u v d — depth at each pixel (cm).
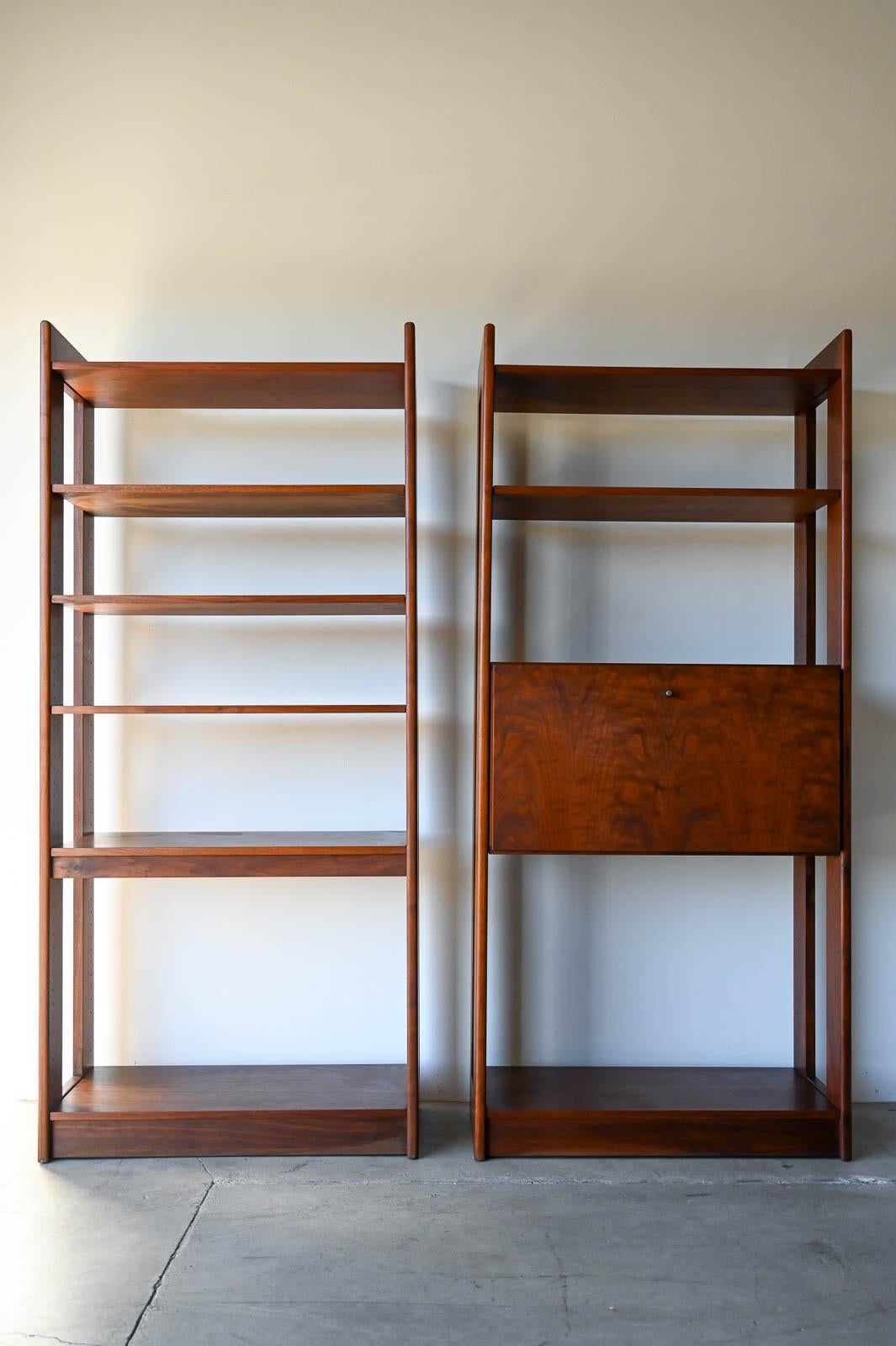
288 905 314
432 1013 314
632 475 318
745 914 317
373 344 320
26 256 318
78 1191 254
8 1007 313
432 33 321
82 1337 196
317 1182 259
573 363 321
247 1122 274
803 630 311
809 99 319
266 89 320
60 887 278
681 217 322
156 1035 314
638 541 318
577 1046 315
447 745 315
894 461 320
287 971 314
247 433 318
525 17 321
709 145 322
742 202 319
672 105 322
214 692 316
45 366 269
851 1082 305
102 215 319
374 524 317
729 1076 303
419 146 320
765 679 271
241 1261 223
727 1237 234
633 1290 213
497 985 315
